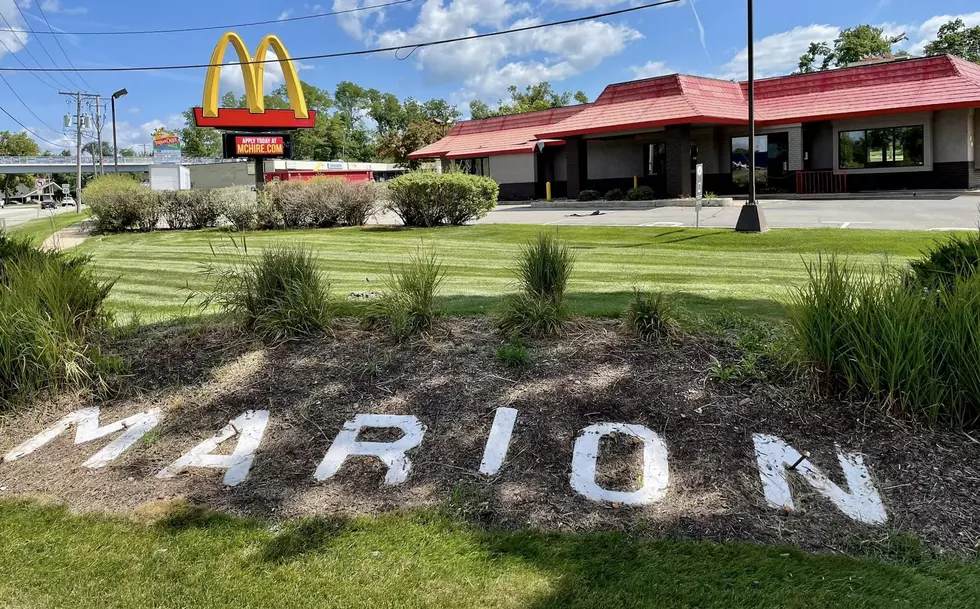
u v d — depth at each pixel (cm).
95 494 322
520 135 3284
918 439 333
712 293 722
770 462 323
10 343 408
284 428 370
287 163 5638
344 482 323
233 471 336
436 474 326
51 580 259
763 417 356
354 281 885
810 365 378
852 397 362
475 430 358
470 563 262
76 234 1883
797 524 283
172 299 788
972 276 382
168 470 340
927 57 2305
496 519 292
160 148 11131
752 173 1298
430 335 467
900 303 363
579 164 2791
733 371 395
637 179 2750
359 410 384
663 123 2388
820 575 251
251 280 503
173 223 2012
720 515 289
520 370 415
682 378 396
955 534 274
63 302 454
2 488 331
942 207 1688
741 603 236
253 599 245
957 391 340
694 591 243
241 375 428
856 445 332
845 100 2394
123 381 427
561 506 299
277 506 306
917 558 262
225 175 6112
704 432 346
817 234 1212
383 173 6819
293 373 425
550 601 239
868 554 265
